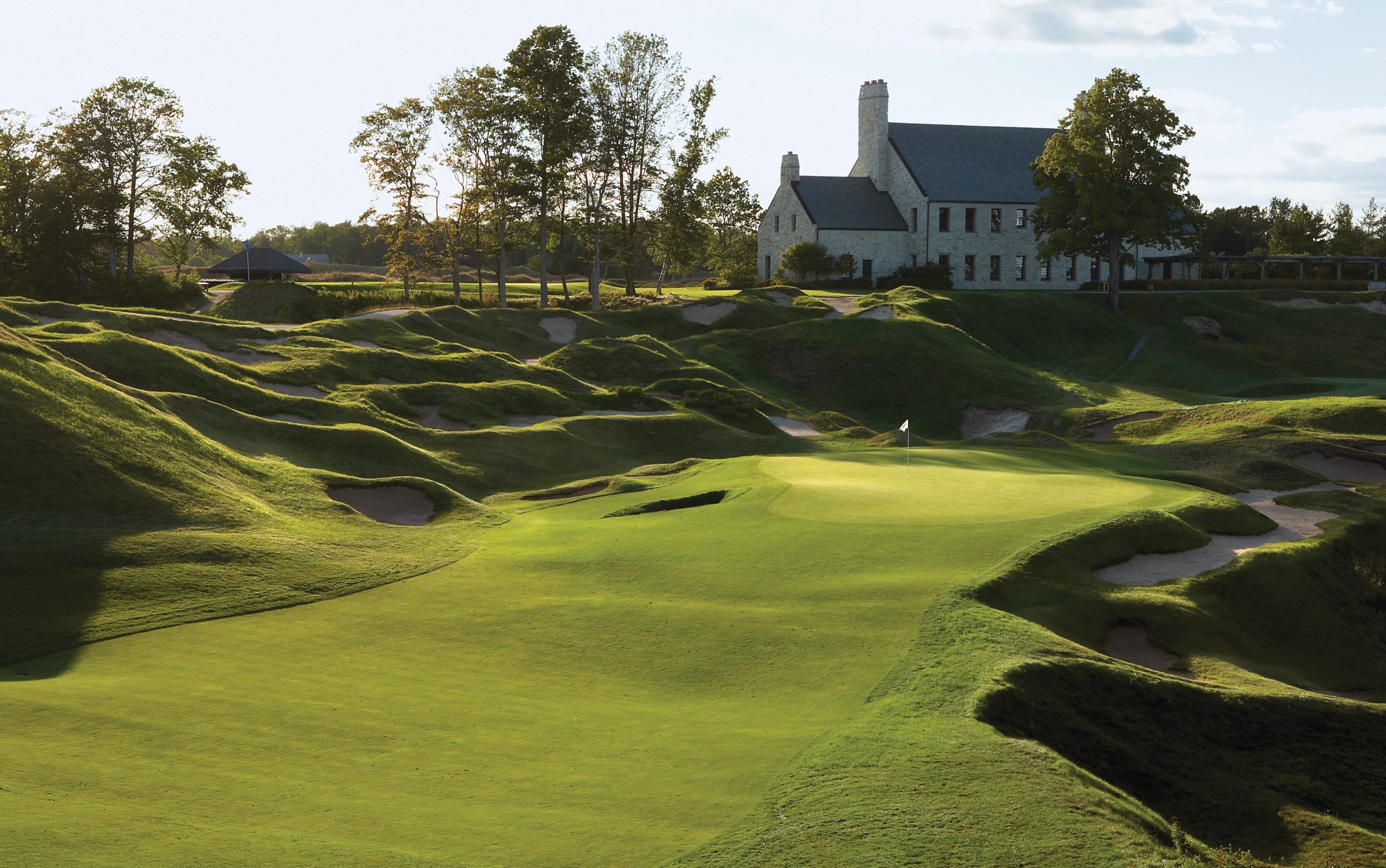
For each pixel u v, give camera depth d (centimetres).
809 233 8931
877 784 1100
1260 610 2138
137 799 991
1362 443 3888
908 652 1529
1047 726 1395
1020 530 2238
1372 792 1411
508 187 6556
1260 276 10831
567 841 959
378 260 19388
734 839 973
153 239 7925
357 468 3247
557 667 1507
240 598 1795
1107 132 7481
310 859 888
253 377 3944
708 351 5831
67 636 1561
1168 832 1122
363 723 1254
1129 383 6638
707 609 1756
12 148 7575
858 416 5450
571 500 3053
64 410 2430
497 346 5675
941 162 9119
